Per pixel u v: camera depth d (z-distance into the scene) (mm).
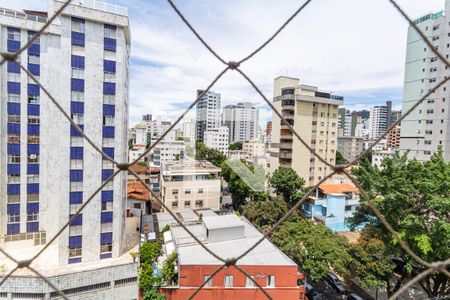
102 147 15477
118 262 15961
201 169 31328
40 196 17969
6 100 16719
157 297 13148
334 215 28188
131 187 32562
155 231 21375
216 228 16422
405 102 37344
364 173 16469
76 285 14164
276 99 35750
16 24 16156
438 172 13555
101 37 15008
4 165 17031
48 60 17234
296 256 16719
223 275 13484
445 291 14461
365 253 15500
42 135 17719
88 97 14898
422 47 35031
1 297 13602
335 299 17188
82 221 15422
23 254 16500
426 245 12234
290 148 33281
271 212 23203
